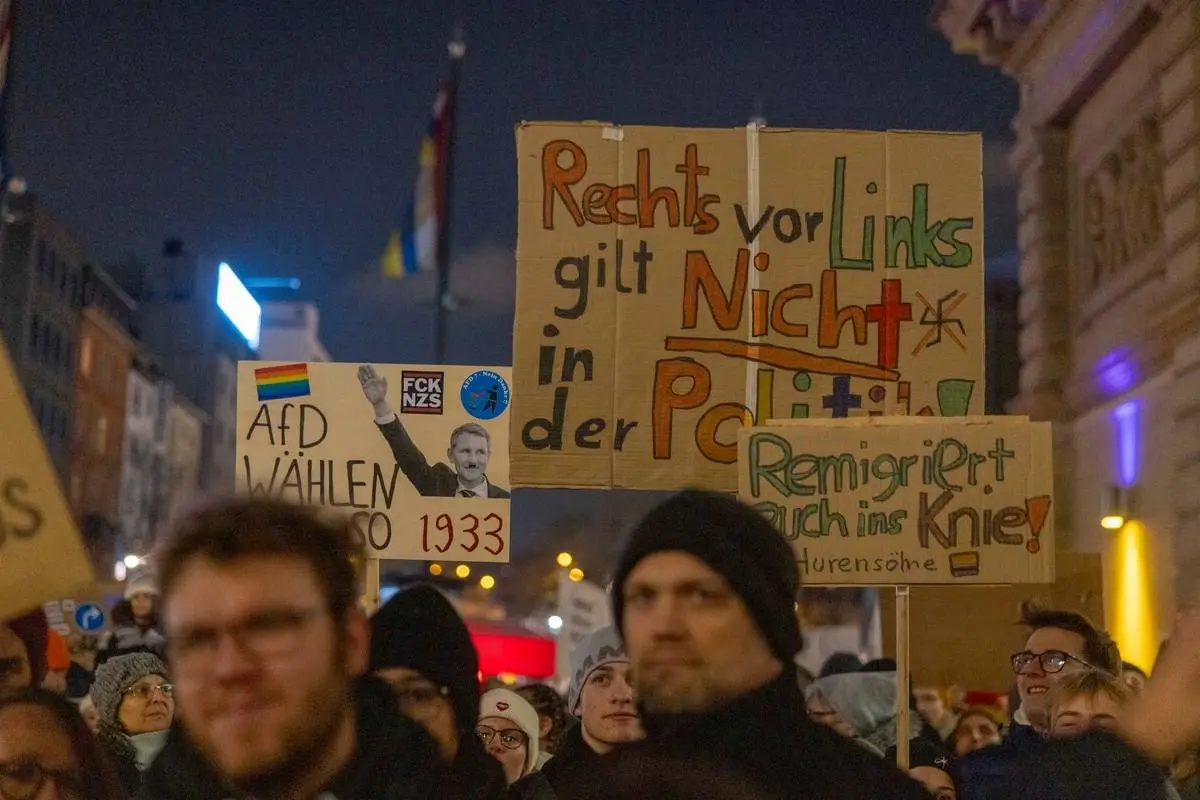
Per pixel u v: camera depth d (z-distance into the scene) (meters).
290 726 3.58
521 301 11.73
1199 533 25.56
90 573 4.48
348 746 3.76
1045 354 33.00
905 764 9.37
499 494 12.18
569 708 8.44
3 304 85.94
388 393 12.27
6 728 4.87
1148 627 28.12
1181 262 26.23
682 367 11.69
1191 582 25.86
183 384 130.25
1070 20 31.22
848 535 10.51
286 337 164.88
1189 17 26.09
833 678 10.47
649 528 4.50
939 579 10.39
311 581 3.63
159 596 3.66
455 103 28.08
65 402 94.75
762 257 11.82
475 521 12.16
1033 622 9.27
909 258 11.84
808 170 11.90
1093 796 3.92
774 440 10.62
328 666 3.64
